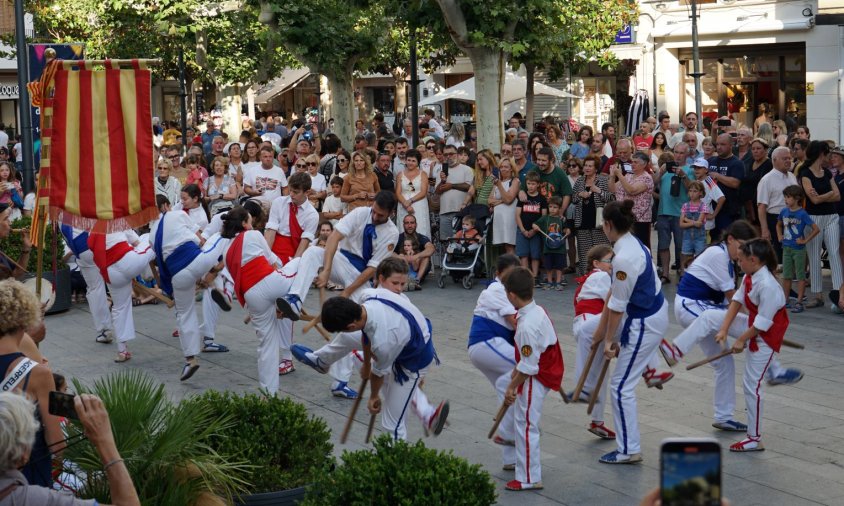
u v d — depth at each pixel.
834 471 7.23
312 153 15.95
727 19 25.89
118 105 8.14
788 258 12.24
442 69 34.50
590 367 7.61
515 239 14.10
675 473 2.52
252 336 12.05
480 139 16.75
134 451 5.36
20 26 15.08
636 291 7.25
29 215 14.48
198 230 12.01
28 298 5.13
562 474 7.26
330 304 6.47
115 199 8.20
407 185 14.33
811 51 24.48
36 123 15.80
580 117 30.66
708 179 13.36
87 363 10.91
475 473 5.40
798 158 13.65
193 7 22.80
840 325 11.54
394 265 6.78
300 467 5.98
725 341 7.68
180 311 9.98
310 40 18.52
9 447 3.90
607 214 7.23
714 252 8.23
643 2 27.41
